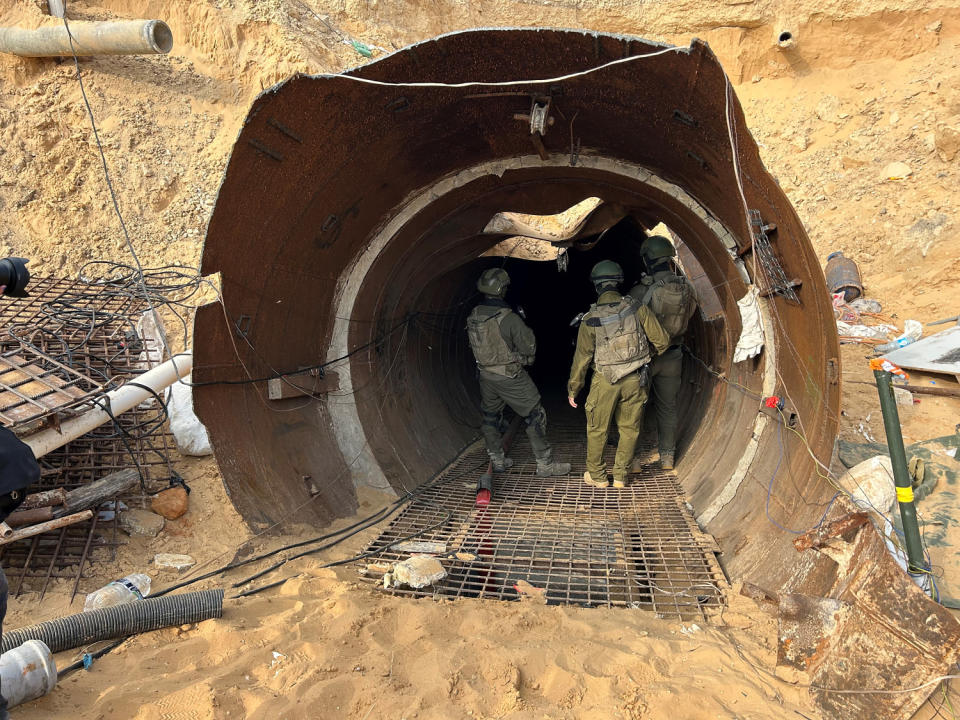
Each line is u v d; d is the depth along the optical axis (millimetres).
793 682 2654
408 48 3314
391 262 5422
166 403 4461
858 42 8086
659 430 6023
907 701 2371
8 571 3496
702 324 6070
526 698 2500
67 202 6000
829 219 6875
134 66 6699
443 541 4441
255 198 3646
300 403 4824
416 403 6602
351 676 2572
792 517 3570
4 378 3709
